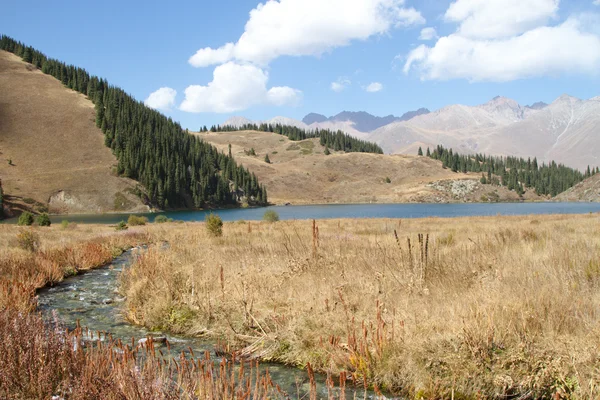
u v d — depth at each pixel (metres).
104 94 176.88
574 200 154.25
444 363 5.10
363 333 5.57
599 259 8.14
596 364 4.49
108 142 142.38
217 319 7.50
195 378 4.00
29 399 3.83
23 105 153.25
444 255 10.02
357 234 21.42
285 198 180.12
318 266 9.60
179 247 16.48
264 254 12.18
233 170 160.50
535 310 5.68
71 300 10.15
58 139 139.50
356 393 4.89
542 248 10.59
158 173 127.12
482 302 6.25
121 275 11.87
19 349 4.30
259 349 6.30
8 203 96.75
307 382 5.20
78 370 4.20
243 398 3.52
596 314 5.53
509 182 186.25
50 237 26.22
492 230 18.88
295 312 7.00
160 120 175.62
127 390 3.60
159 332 7.41
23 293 8.90
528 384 4.62
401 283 7.66
